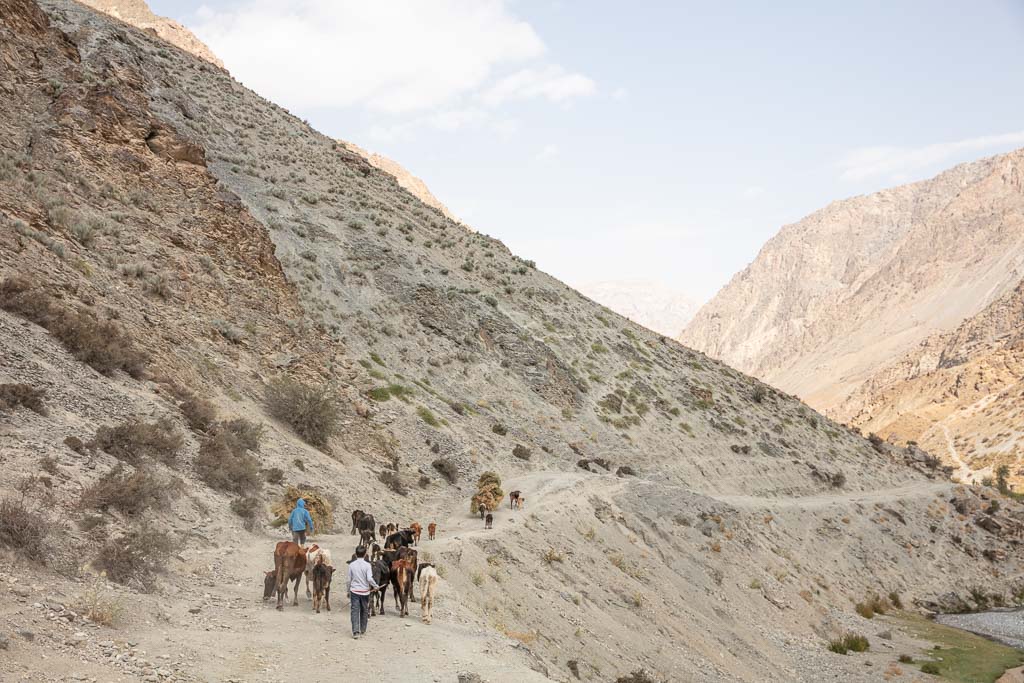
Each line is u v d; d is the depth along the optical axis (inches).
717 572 1748.3
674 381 3228.3
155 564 601.0
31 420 735.1
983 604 2518.5
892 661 1627.7
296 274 2249.0
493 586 1005.8
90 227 1365.7
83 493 644.7
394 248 2802.7
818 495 2910.9
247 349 1481.3
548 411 2471.7
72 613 448.5
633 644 1152.8
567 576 1243.2
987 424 7755.9
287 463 1145.4
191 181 1800.0
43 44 1830.7
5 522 507.5
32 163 1423.5
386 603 738.2
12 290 951.6
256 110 3560.5
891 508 2832.2
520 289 3208.7
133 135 1759.4
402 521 1228.5
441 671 528.1
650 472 2437.3
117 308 1191.6
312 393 1382.9
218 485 903.1
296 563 639.1
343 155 3759.8
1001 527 3019.2
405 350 2262.6
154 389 1039.0
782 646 1590.8
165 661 438.9
